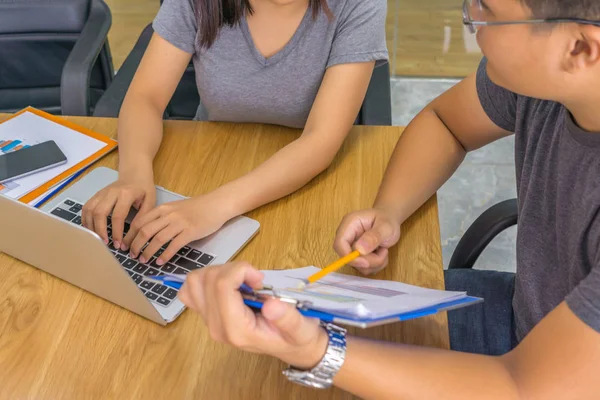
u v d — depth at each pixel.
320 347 0.89
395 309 0.85
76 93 1.76
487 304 1.36
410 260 1.19
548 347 0.84
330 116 1.41
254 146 1.43
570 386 0.83
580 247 1.00
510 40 0.85
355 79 1.44
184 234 1.18
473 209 2.53
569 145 0.99
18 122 1.46
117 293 1.06
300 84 1.52
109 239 1.21
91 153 1.38
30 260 1.16
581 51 0.82
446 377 0.89
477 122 1.30
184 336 1.06
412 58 3.37
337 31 1.46
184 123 1.49
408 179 1.28
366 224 1.17
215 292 0.84
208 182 1.34
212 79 1.54
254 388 1.00
